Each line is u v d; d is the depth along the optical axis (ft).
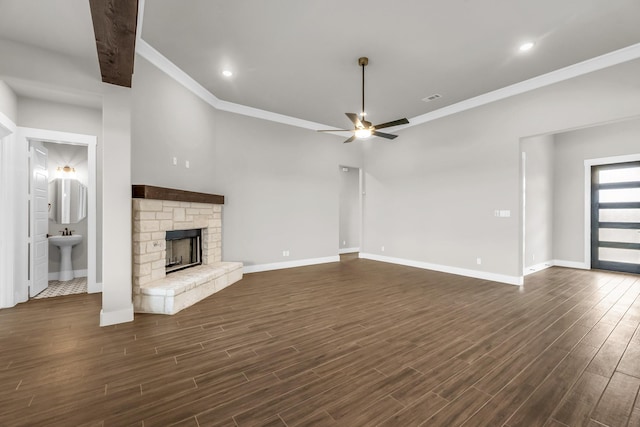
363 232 23.79
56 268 14.89
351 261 22.07
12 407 5.35
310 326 9.34
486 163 16.02
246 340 8.28
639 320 9.93
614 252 18.71
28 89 10.90
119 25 6.01
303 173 20.29
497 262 15.61
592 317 10.21
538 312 10.73
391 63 12.61
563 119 13.11
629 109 11.37
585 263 19.67
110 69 8.15
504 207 15.30
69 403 5.49
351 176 28.25
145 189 10.29
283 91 15.46
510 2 8.91
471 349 7.78
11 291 10.94
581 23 9.88
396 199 21.15
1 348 7.68
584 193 19.79
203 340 8.25
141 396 5.71
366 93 15.74
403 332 8.89
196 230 14.52
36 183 12.53
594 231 19.49
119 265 9.46
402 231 20.75
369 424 4.97
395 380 6.32
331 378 6.39
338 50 11.63
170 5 9.04
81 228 16.02
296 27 10.19
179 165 13.42
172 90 12.96
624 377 6.43
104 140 9.20
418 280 15.78
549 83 13.52
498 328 9.21
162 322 9.57
